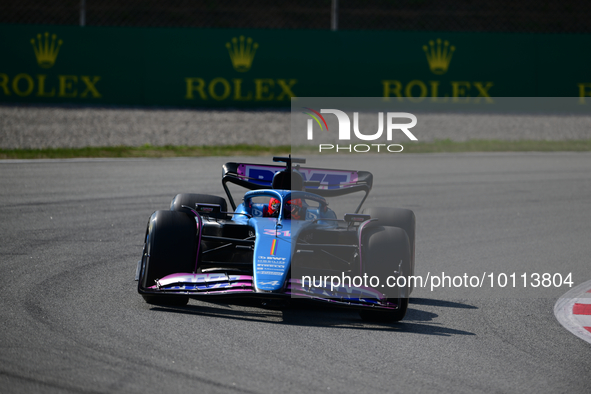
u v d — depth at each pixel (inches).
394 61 3011.8
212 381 603.5
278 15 3949.3
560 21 3973.9
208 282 780.0
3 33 2844.5
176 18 3868.1
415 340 757.9
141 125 2664.9
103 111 2827.3
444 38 3041.3
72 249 1129.4
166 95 2967.5
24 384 579.5
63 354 652.1
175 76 2970.0
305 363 660.1
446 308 916.0
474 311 902.4
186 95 2977.4
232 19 3907.5
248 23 3895.2
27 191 1615.4
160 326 750.5
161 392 576.1
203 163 2103.8
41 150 2176.4
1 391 563.5
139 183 1772.9
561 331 818.8
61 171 1893.5
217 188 1744.6
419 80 3041.3
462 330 810.2
